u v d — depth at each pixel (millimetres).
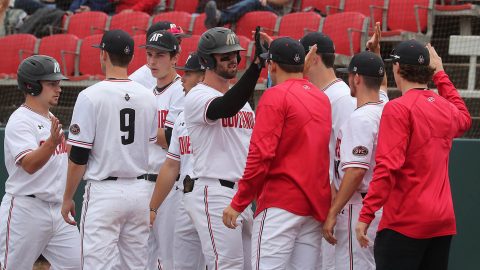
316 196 15938
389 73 31688
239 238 17250
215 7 33156
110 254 16984
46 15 37344
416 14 31234
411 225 14906
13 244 18688
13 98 35062
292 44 16141
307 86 16172
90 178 17156
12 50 35688
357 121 16031
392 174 14719
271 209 15961
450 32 32844
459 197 23047
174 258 19906
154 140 18047
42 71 18375
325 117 16172
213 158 17062
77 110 16984
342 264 16875
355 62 16422
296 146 15859
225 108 16234
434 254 15180
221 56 16656
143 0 37469
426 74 15461
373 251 16922
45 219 18703
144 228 17703
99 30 36438
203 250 17516
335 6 34188
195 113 16750
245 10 34000
